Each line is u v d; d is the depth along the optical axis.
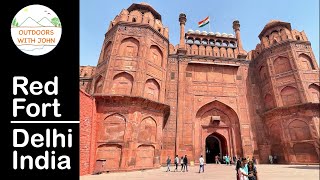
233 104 15.55
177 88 15.32
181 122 14.45
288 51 15.20
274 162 14.34
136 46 12.86
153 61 13.25
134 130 10.77
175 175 8.68
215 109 15.62
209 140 19.22
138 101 11.19
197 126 14.94
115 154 10.33
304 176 7.50
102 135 10.48
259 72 16.86
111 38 13.25
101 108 10.83
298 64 14.65
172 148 13.81
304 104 13.45
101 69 12.74
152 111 12.16
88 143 9.57
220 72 16.30
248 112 15.55
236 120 15.38
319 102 13.62
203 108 15.43
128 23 13.23
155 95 12.81
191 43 17.14
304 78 14.28
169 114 14.54
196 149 14.33
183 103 14.92
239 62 16.77
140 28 13.30
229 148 14.84
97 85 12.66
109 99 10.86
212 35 17.42
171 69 15.81
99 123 10.61
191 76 15.81
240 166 4.48
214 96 15.55
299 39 15.86
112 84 11.73
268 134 15.20
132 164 10.35
